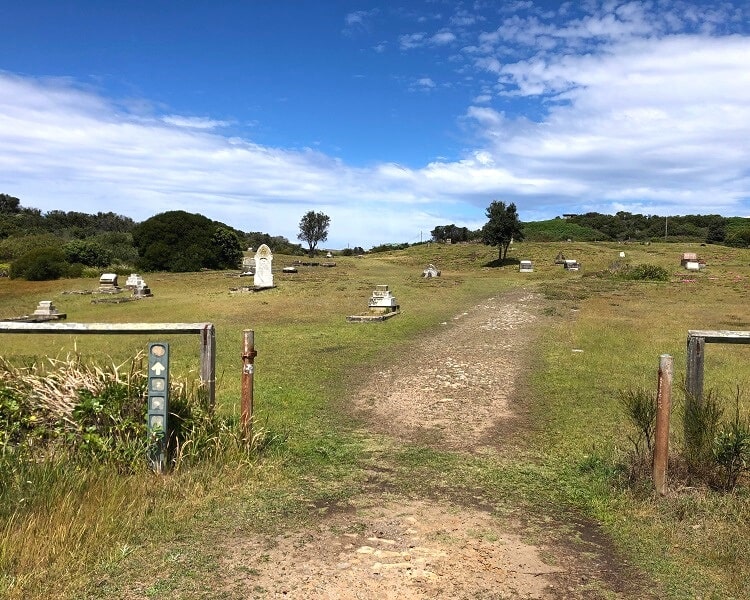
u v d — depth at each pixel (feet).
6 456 14.71
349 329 54.80
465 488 16.16
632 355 39.47
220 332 53.52
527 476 17.19
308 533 12.75
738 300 80.38
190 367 35.70
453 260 191.62
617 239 309.83
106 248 188.75
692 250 192.54
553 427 22.82
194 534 12.49
